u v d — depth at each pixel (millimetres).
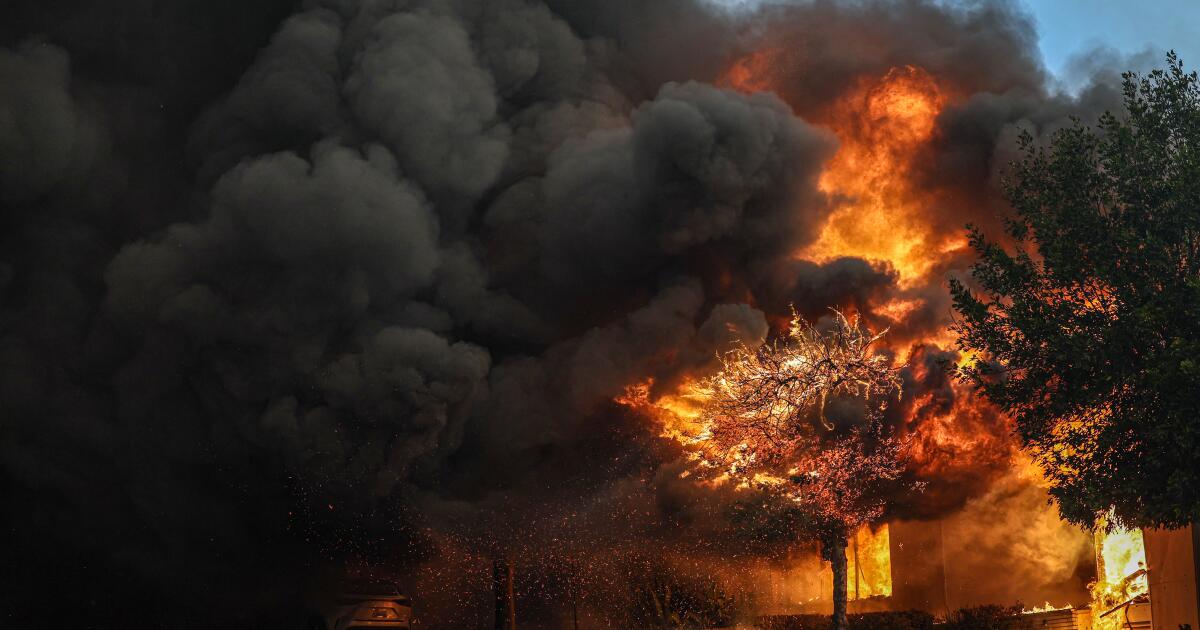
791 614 30047
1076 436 18078
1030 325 17969
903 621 26516
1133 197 18344
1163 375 16359
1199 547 21438
